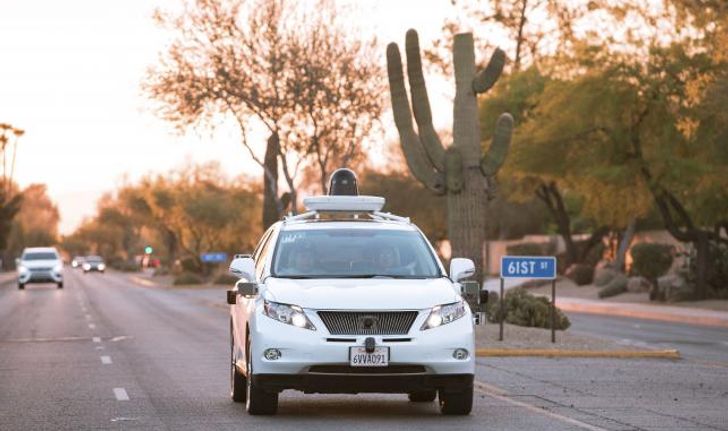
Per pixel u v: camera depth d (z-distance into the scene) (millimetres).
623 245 120188
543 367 36875
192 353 41719
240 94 76062
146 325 60812
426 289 23547
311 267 24812
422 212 170500
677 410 25453
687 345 50688
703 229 98875
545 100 87562
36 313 73688
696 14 75562
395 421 23250
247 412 24422
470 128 47562
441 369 22812
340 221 26156
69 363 37469
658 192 83500
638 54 82312
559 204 126625
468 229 47375
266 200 78250
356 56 77188
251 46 76750
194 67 77375
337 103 75938
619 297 99250
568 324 52094
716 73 77625
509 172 89250
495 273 162250
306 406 25781
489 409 25328
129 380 31953
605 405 26344
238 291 24922
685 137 81375
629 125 83062
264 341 22891
